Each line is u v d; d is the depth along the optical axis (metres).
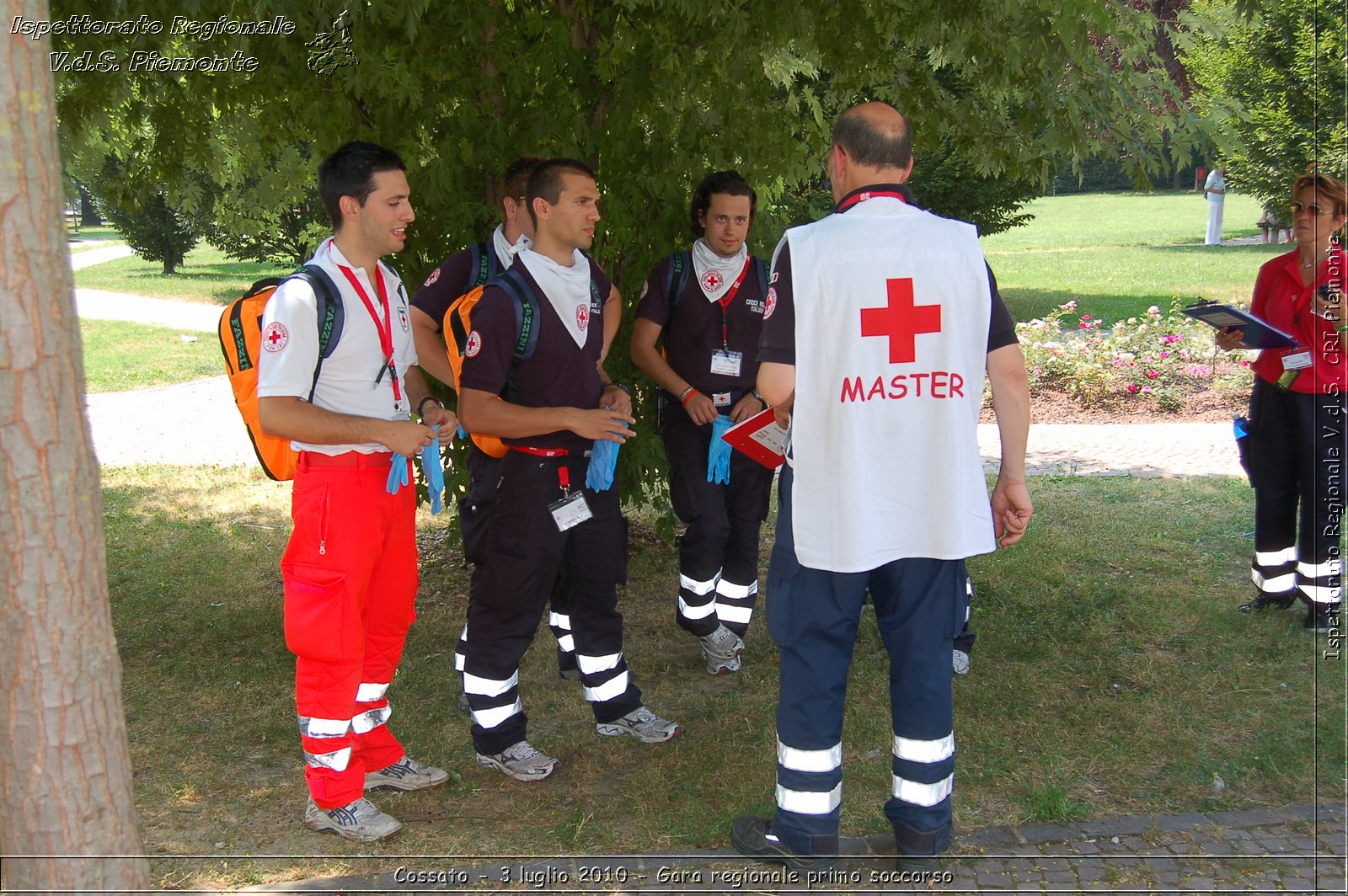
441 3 4.72
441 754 3.95
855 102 6.13
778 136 5.34
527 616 3.66
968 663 4.59
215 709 4.39
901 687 3.07
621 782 3.71
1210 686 4.39
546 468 3.56
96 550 2.30
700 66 5.19
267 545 6.66
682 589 4.64
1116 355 10.94
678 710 4.35
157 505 7.59
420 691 4.56
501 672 3.67
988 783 3.63
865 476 2.91
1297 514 5.18
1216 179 28.02
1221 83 14.95
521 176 4.09
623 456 5.34
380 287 3.36
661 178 5.02
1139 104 5.30
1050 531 6.59
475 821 3.47
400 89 4.45
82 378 2.24
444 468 5.65
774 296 2.94
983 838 3.27
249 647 5.05
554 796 3.63
